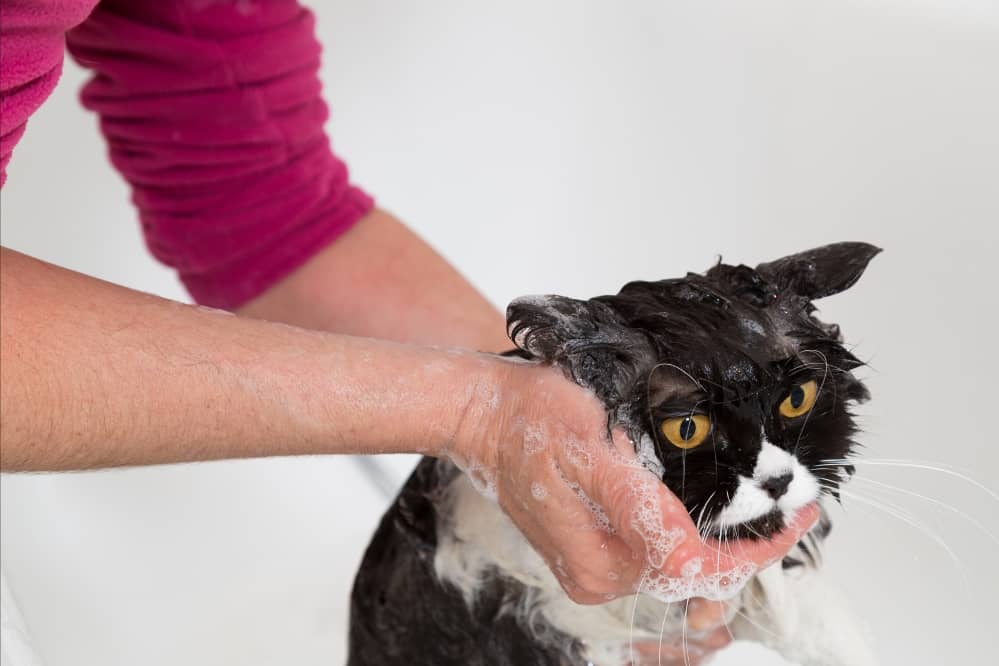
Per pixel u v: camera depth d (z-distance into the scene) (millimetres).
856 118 1637
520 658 1367
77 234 2289
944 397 1466
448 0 2188
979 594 1362
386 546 1398
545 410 990
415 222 2342
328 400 1000
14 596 1502
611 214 2051
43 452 899
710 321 1021
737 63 1786
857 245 1133
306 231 1750
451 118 2256
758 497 1036
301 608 1852
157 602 1841
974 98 1502
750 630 1369
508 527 1274
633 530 956
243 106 1579
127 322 940
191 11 1506
